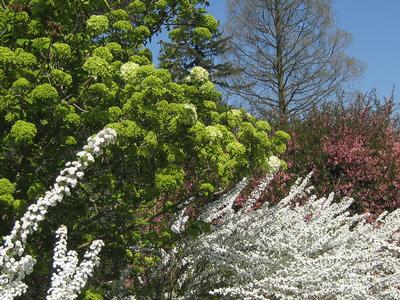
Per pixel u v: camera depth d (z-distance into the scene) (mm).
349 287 5008
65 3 4176
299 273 5176
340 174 9766
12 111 3793
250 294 4730
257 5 26484
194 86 4641
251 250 5453
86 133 4301
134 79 4082
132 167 4219
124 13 4844
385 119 10594
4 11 4125
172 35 5230
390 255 6812
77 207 4309
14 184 3842
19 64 3820
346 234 6484
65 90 4312
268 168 4707
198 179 4820
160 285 5070
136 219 4672
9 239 3229
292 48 26391
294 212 6711
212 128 4176
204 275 5238
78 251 4465
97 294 3902
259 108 25203
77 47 4414
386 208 9523
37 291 4277
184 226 5148
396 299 5676
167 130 4113
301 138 10000
